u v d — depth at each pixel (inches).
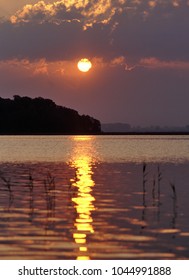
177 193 3481.8
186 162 6658.5
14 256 1919.3
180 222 2475.4
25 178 4439.0
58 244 2059.5
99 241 2103.8
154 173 5036.9
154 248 2007.9
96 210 2787.9
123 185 3939.5
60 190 3582.7
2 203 2999.5
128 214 2682.1
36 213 2689.5
